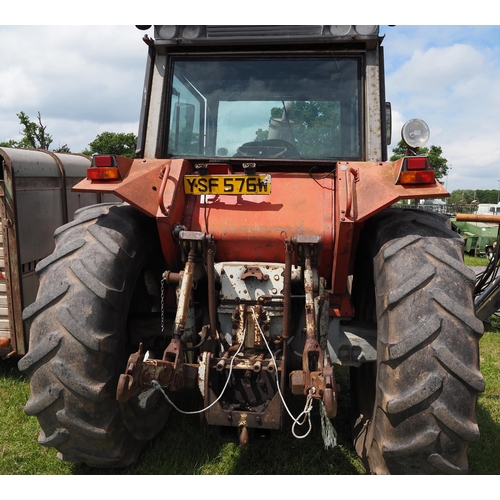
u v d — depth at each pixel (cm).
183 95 342
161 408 321
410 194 240
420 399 206
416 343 209
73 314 235
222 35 329
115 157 268
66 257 256
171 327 308
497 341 574
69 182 546
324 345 263
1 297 451
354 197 258
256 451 308
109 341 239
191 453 306
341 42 322
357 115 326
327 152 326
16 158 449
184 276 256
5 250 444
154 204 268
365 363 322
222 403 247
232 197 292
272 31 326
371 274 303
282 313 263
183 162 291
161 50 341
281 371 246
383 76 332
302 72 332
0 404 380
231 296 265
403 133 274
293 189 293
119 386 203
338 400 388
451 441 209
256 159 308
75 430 239
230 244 282
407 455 216
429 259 230
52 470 291
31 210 473
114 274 250
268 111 333
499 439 332
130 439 275
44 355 233
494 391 414
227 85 338
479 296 534
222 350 266
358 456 297
